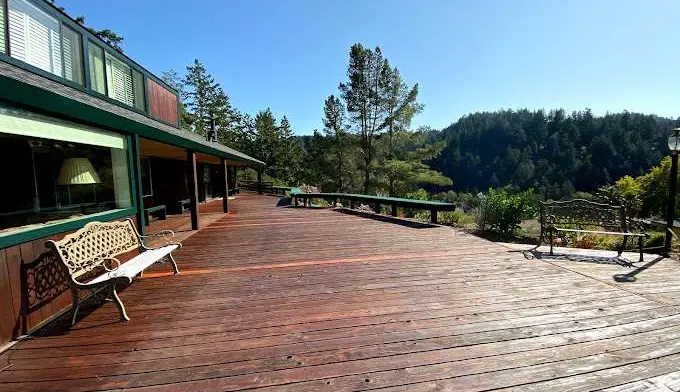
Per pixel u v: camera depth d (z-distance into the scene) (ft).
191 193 23.89
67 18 17.03
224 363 7.02
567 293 10.82
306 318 9.14
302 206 42.34
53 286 9.59
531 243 22.67
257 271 13.66
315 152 97.04
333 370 6.73
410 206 27.99
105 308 10.06
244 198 56.70
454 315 9.23
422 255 15.85
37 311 8.94
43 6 15.44
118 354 7.43
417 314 9.32
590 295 10.64
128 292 11.41
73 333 8.47
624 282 11.84
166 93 32.40
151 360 7.18
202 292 11.30
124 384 6.39
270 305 10.09
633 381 6.35
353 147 81.76
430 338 7.98
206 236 21.70
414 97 75.56
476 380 6.38
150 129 14.75
